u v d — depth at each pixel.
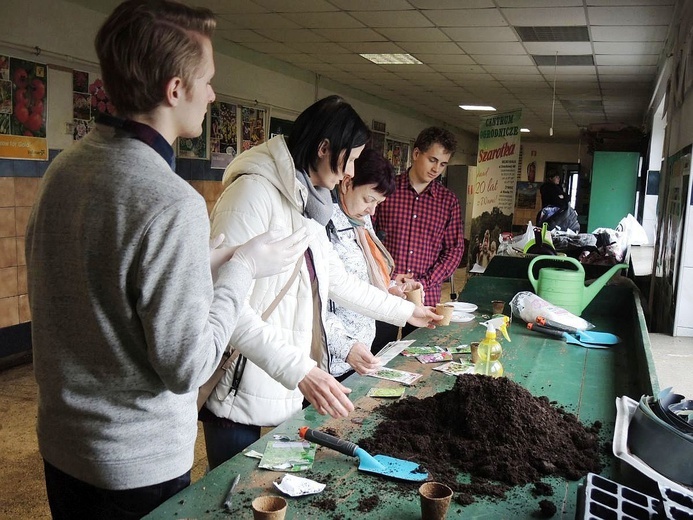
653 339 2.78
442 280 3.21
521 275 3.62
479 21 5.61
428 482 1.15
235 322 1.09
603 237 5.02
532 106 11.37
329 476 1.24
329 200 1.64
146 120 1.03
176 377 0.98
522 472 1.26
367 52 7.18
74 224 0.99
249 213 1.44
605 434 1.51
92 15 4.77
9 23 4.10
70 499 1.11
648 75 7.71
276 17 5.73
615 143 10.44
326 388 1.32
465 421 1.40
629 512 1.01
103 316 0.99
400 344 2.28
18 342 4.37
